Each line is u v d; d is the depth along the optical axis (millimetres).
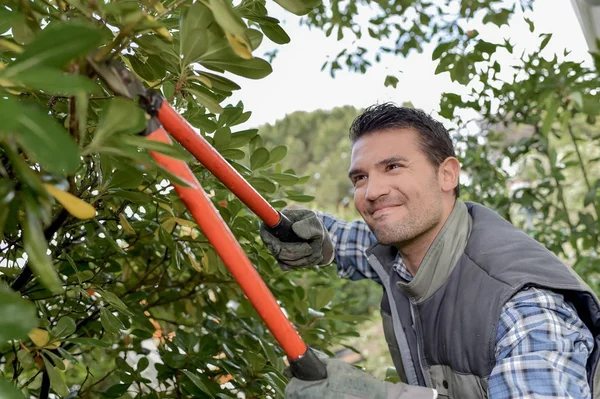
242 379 1255
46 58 401
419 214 1221
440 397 1216
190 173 724
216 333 1359
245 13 817
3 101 346
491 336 1077
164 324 1560
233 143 1030
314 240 1270
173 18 843
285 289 1418
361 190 1274
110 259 1283
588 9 1917
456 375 1160
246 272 748
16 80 382
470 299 1131
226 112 1044
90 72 621
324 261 1411
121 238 1321
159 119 746
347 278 1609
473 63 1761
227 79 781
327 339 1496
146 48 737
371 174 1237
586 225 2291
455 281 1179
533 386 978
